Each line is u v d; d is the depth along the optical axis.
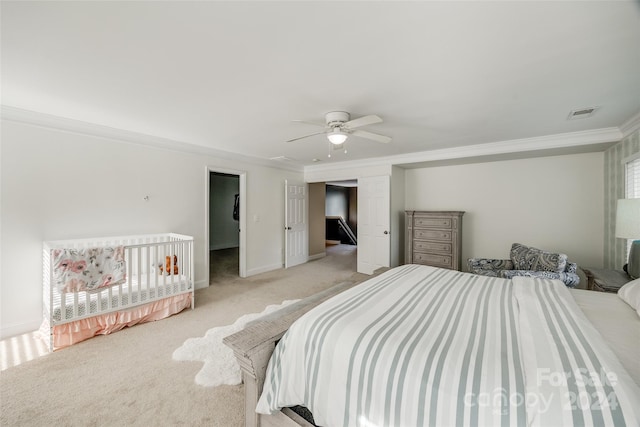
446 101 2.38
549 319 1.24
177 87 2.13
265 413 1.26
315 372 1.15
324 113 2.68
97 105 2.51
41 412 1.64
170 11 1.29
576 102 2.38
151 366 2.12
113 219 3.29
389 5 1.26
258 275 5.07
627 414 0.71
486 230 4.56
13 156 2.61
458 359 0.98
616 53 1.64
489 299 1.63
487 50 1.62
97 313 2.56
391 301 1.56
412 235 4.79
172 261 3.15
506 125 3.04
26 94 2.28
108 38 1.51
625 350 1.07
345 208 11.12
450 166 4.93
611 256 3.39
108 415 1.62
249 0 1.22
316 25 1.40
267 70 1.87
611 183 3.42
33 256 2.73
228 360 2.20
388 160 4.92
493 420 0.80
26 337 2.57
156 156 3.68
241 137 3.63
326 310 1.40
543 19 1.35
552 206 4.02
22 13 1.29
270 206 5.46
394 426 0.93
